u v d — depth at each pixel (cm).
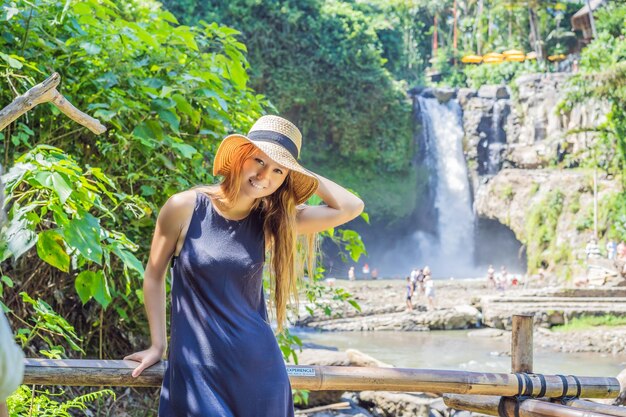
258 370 213
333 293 466
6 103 379
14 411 286
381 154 4009
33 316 391
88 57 387
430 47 5697
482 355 1725
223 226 221
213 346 211
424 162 4028
